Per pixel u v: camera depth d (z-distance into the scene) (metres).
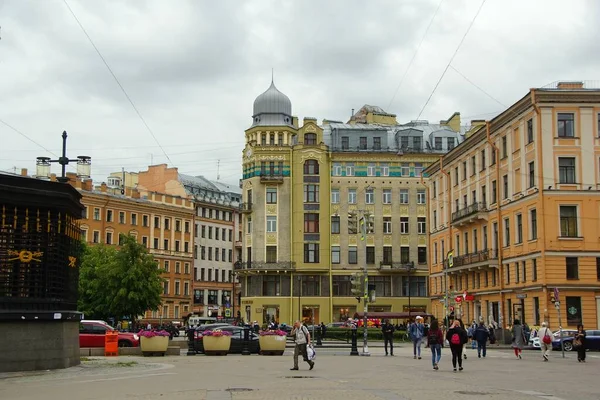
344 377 23.02
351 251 88.50
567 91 53.81
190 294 108.44
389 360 34.06
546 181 53.44
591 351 46.16
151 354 35.72
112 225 95.25
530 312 54.84
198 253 112.25
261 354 38.22
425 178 89.62
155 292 65.69
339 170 89.38
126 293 64.56
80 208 27.59
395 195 89.56
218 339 36.94
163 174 110.94
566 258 52.88
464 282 70.62
